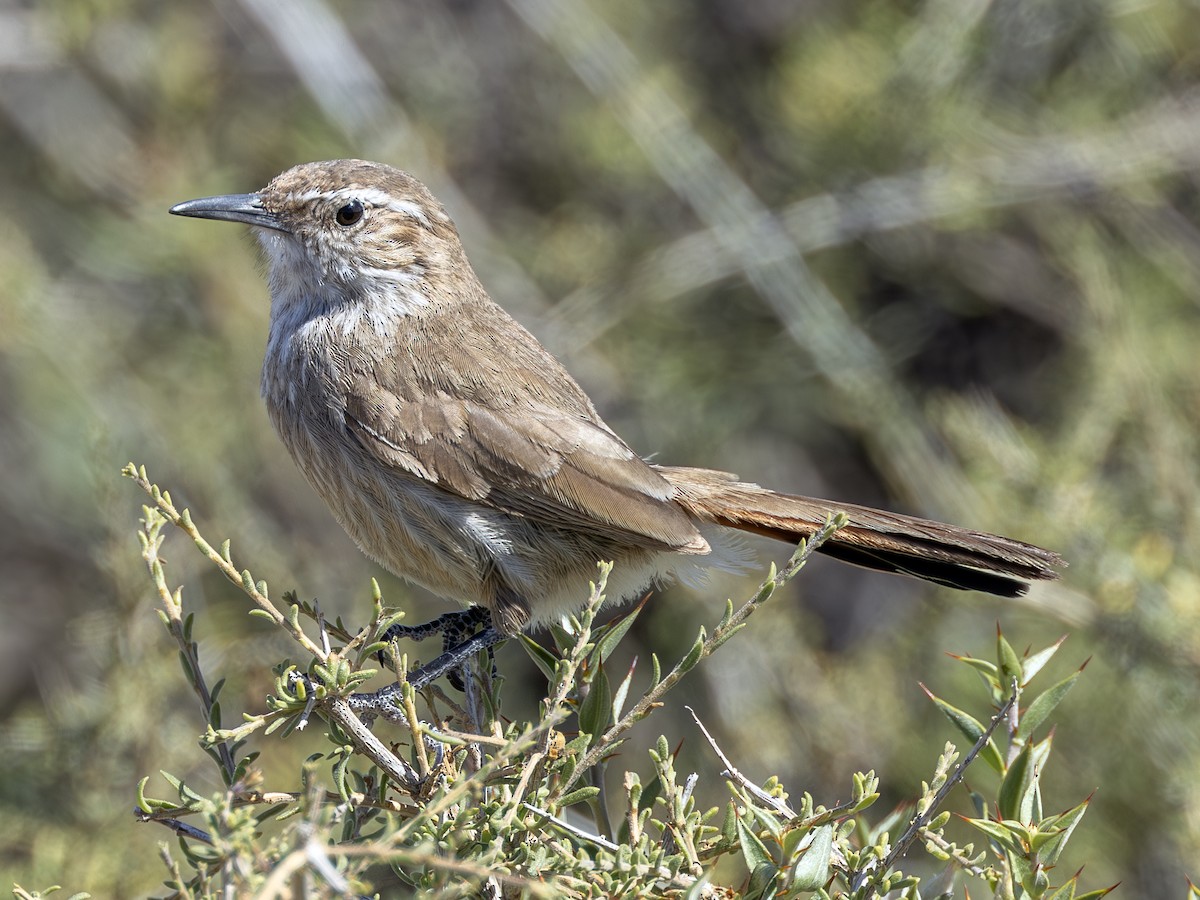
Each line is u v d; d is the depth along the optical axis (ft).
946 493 39.99
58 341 46.42
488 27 50.93
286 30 46.47
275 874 14.76
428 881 18.58
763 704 39.47
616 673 41.70
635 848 19.34
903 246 47.67
